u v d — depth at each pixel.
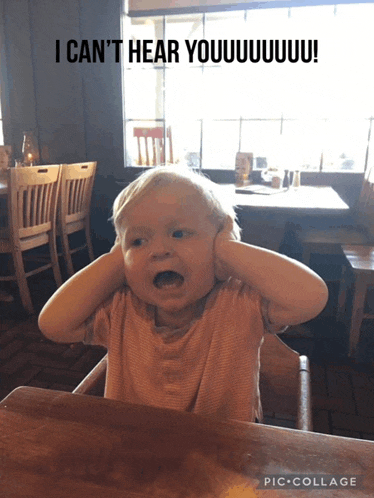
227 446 0.50
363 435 1.63
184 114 3.88
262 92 3.76
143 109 4.11
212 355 0.72
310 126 3.67
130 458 0.48
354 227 3.18
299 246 3.10
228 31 4.22
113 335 0.75
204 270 0.66
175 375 0.73
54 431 0.52
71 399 0.59
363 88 3.56
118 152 3.80
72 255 4.00
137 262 0.65
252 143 3.85
